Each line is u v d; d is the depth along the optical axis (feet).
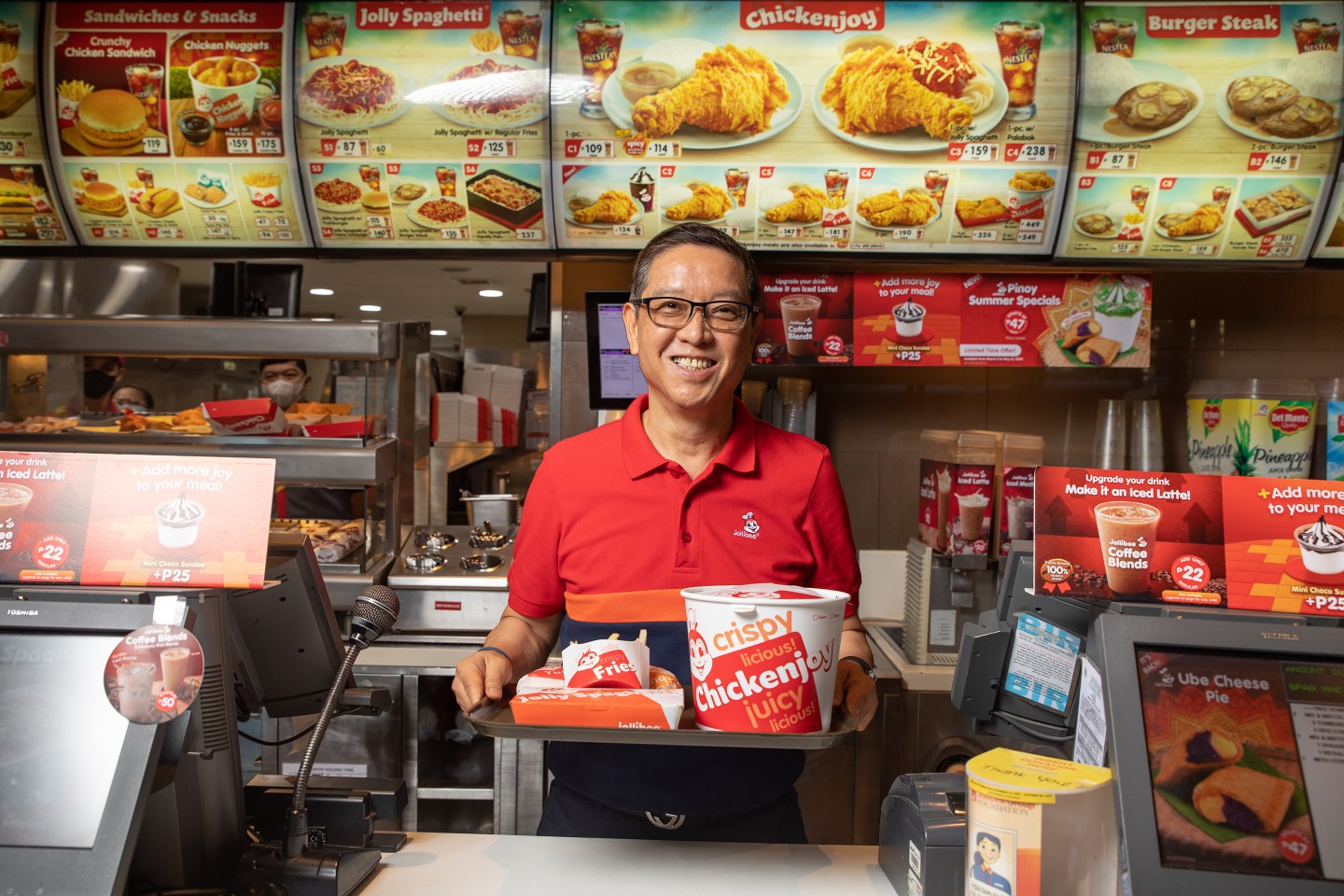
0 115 8.63
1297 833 2.84
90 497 3.48
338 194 8.86
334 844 3.86
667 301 4.46
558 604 5.19
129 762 2.92
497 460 13.24
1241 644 3.08
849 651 4.71
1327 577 3.33
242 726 8.09
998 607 4.11
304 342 8.82
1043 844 2.91
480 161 8.73
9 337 8.77
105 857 2.80
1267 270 8.97
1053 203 8.70
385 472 8.98
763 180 8.70
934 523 8.87
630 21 8.45
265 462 3.51
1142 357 9.32
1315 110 8.35
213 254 9.20
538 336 10.90
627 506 4.83
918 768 8.20
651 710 3.29
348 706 4.17
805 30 8.42
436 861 3.91
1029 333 9.36
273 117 8.66
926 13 8.38
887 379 10.34
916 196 8.70
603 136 8.62
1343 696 3.01
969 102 8.45
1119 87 8.40
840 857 4.04
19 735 2.97
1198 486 3.49
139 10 8.57
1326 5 8.23
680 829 4.69
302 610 4.02
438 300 26.66
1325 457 8.95
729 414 4.98
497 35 8.52
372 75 8.58
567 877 3.77
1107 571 3.48
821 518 5.08
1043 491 3.58
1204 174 8.57
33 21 8.54
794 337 9.43
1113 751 2.96
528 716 3.35
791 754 4.86
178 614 3.08
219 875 3.55
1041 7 8.34
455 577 8.95
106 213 8.96
